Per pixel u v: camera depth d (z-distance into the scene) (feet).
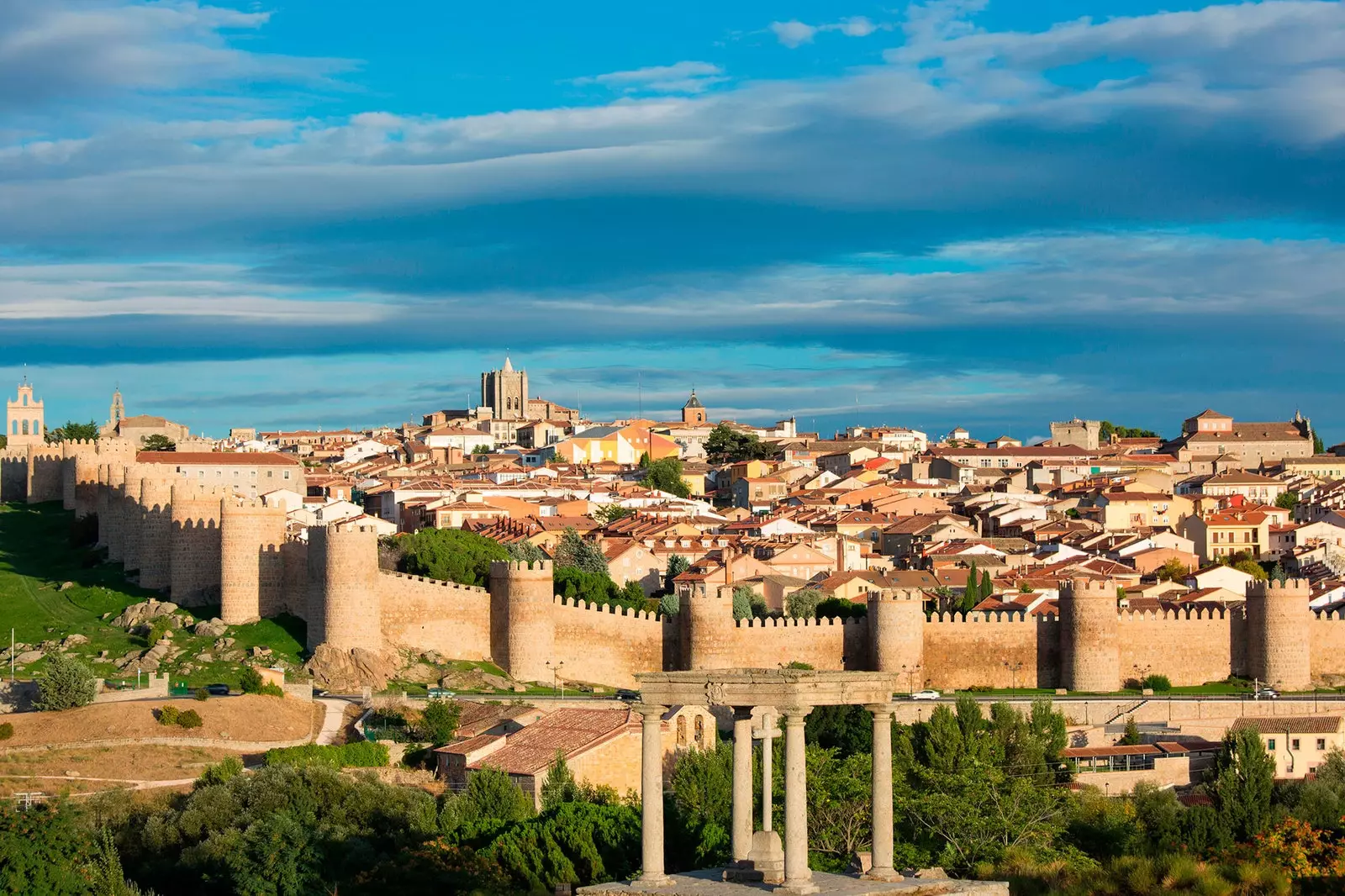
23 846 324.60
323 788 389.80
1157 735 514.68
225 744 447.01
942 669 587.27
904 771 413.59
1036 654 591.37
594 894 238.07
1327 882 304.09
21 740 440.86
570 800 371.56
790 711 234.99
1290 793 422.82
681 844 319.68
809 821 340.39
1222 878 302.66
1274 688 588.09
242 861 346.54
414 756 442.91
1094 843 392.68
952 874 323.57
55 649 545.85
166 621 560.61
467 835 353.31
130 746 439.63
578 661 566.77
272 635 554.46
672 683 242.58
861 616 613.93
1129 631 592.60
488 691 533.55
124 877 354.33
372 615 540.93
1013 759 450.30
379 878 326.85
